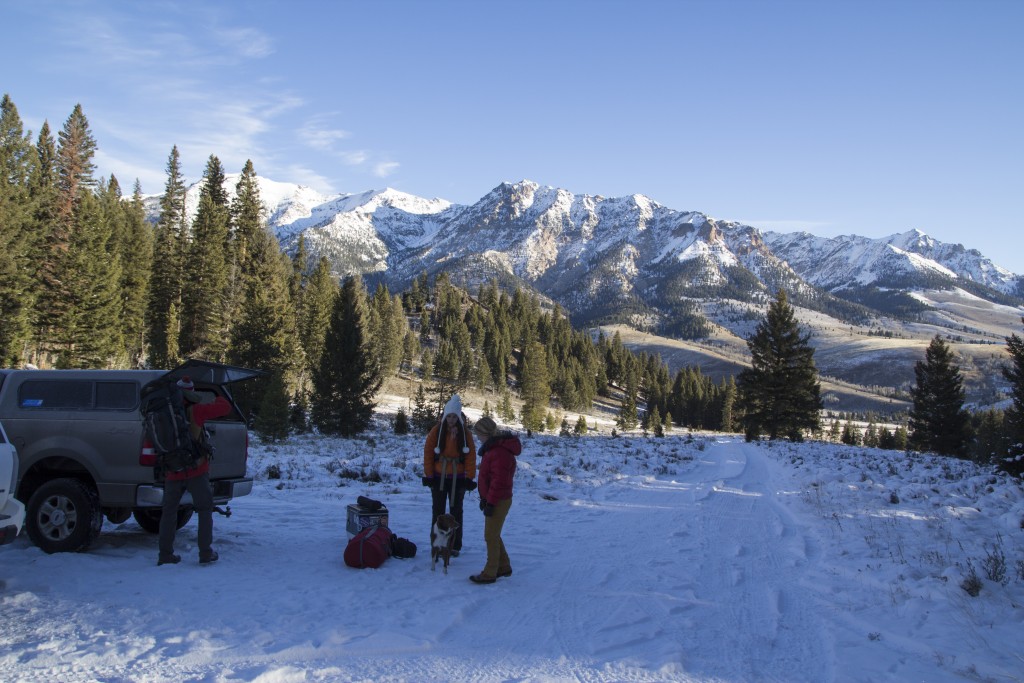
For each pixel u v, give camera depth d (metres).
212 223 71.31
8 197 48.78
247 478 9.02
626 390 176.12
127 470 7.88
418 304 180.62
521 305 180.62
